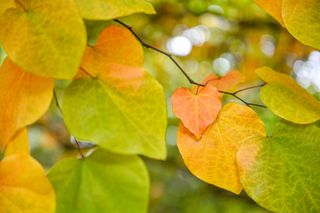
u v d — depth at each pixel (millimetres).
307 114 532
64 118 476
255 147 522
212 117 515
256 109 1164
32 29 475
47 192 468
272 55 1283
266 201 510
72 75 462
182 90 527
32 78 485
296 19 527
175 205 1509
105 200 472
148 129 473
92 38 1085
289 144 528
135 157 476
